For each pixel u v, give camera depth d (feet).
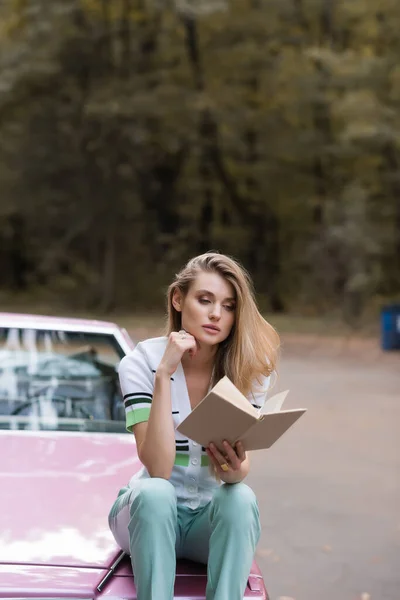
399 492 23.76
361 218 88.22
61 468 11.87
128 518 9.22
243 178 117.60
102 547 9.68
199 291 9.91
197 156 115.85
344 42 98.89
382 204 101.60
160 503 8.73
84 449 12.73
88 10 103.35
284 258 118.62
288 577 16.66
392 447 30.01
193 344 9.64
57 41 102.53
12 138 112.16
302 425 34.01
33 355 15.29
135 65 105.40
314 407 38.45
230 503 8.93
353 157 103.81
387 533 19.80
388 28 92.48
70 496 10.93
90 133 108.47
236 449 9.16
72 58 104.47
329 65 85.56
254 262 119.44
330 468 26.58
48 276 128.06
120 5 103.40
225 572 8.79
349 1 93.61
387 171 101.40
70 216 116.16
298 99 98.22
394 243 95.86
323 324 87.97
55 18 100.73
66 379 15.03
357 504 22.35
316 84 96.48
